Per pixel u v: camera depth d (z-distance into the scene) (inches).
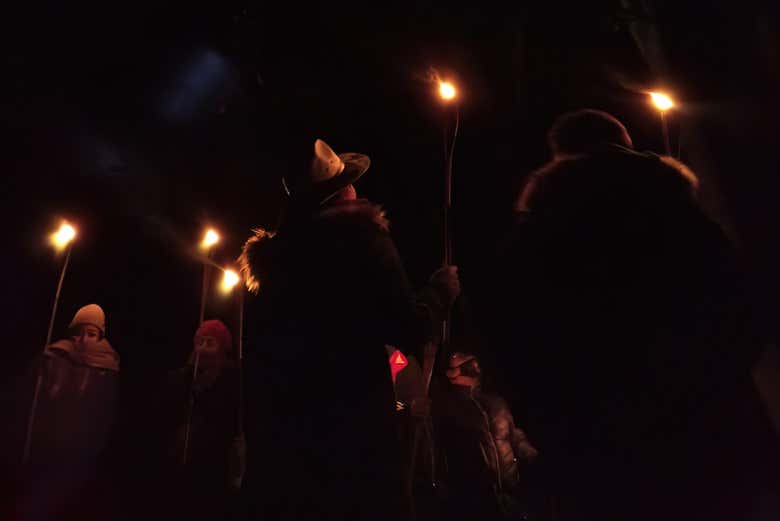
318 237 109.9
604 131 97.1
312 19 267.3
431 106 264.7
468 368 211.0
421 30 242.2
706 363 78.9
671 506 78.0
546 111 213.2
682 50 96.3
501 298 91.7
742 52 91.2
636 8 108.5
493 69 229.0
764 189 88.7
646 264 83.9
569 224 89.4
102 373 207.9
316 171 116.6
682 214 85.6
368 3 251.1
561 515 88.4
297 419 102.5
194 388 184.9
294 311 107.7
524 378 88.7
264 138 305.3
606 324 83.9
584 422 83.7
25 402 214.5
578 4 178.9
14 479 199.0
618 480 80.9
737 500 76.2
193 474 174.7
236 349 198.4
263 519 101.5
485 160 262.7
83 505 193.3
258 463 105.3
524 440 201.0
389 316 103.0
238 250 319.6
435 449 191.8
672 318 80.9
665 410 79.3
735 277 81.1
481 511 200.4
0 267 283.0
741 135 90.8
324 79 276.7
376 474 98.5
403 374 161.8
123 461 196.7
